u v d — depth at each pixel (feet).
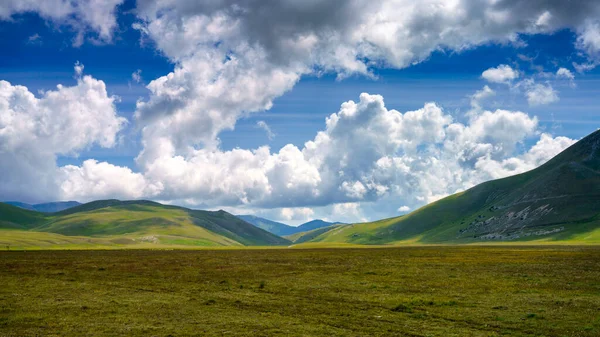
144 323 117.19
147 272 248.93
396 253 465.06
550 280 195.11
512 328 109.91
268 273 241.35
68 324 116.47
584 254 380.78
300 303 145.69
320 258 379.76
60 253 481.87
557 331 106.83
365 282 197.98
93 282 204.64
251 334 104.47
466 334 104.17
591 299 147.43
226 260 356.38
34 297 161.17
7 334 106.11
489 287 177.47
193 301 151.12
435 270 247.91
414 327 111.24
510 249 531.50
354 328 110.32
